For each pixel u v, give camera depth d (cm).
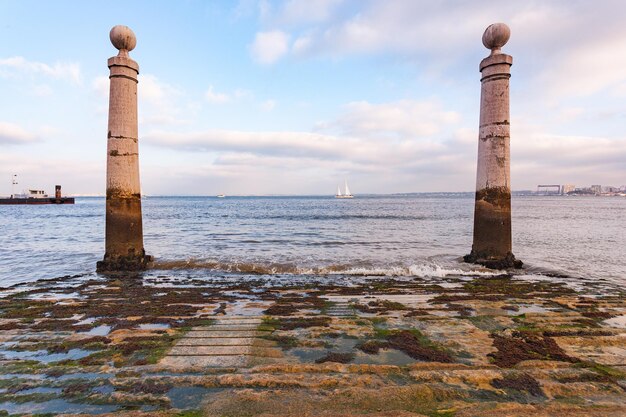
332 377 418
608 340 538
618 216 5162
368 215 5406
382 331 579
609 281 1084
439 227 3259
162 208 9112
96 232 2756
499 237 1229
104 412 351
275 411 352
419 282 1002
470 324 617
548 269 1234
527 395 383
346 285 957
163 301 770
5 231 2836
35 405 364
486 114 1242
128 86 1191
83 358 474
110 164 1188
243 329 588
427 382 409
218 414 347
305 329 589
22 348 510
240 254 1625
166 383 405
